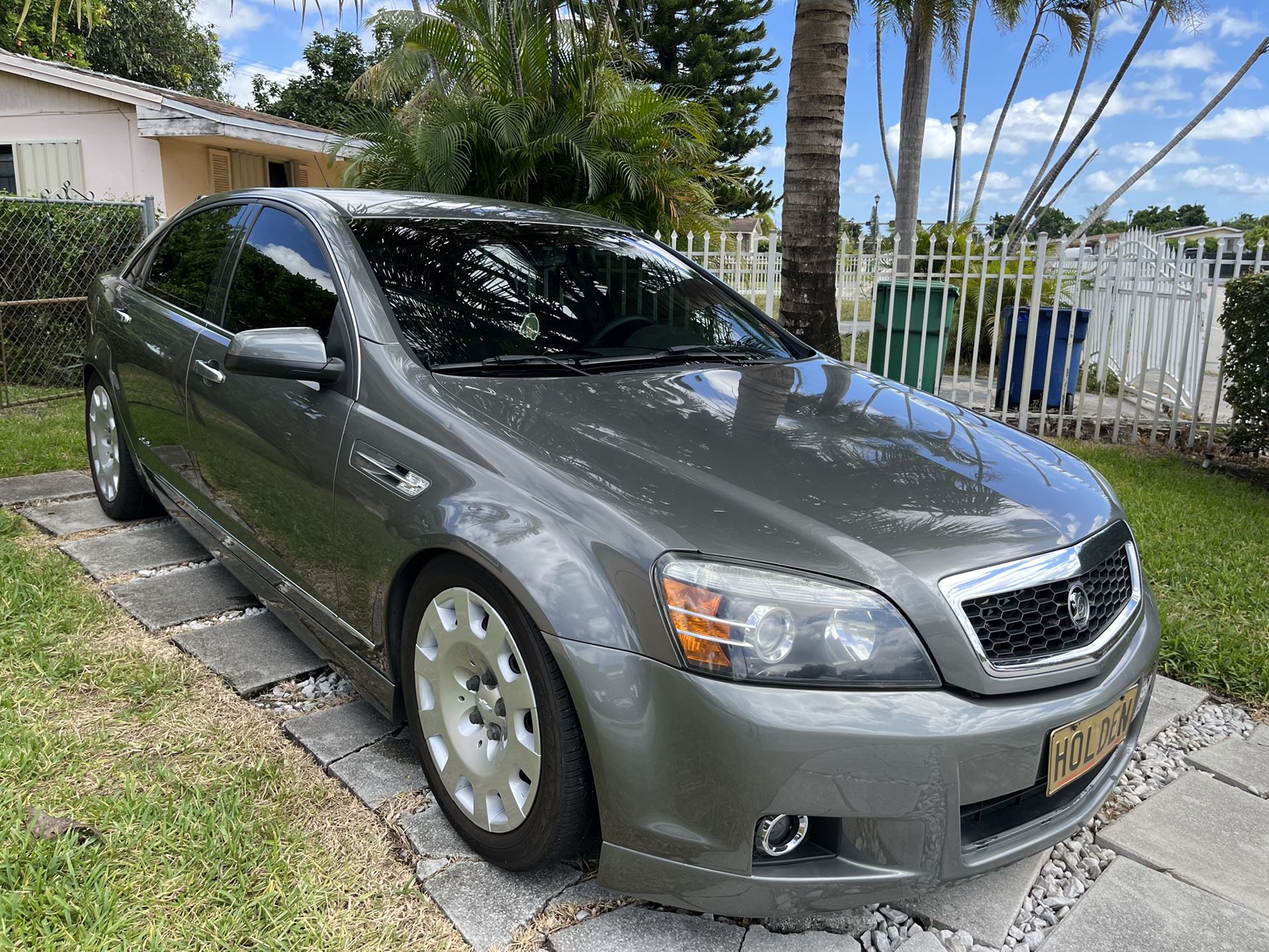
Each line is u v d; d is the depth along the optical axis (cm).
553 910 201
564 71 774
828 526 189
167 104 1136
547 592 185
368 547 233
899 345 801
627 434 222
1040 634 191
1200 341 723
